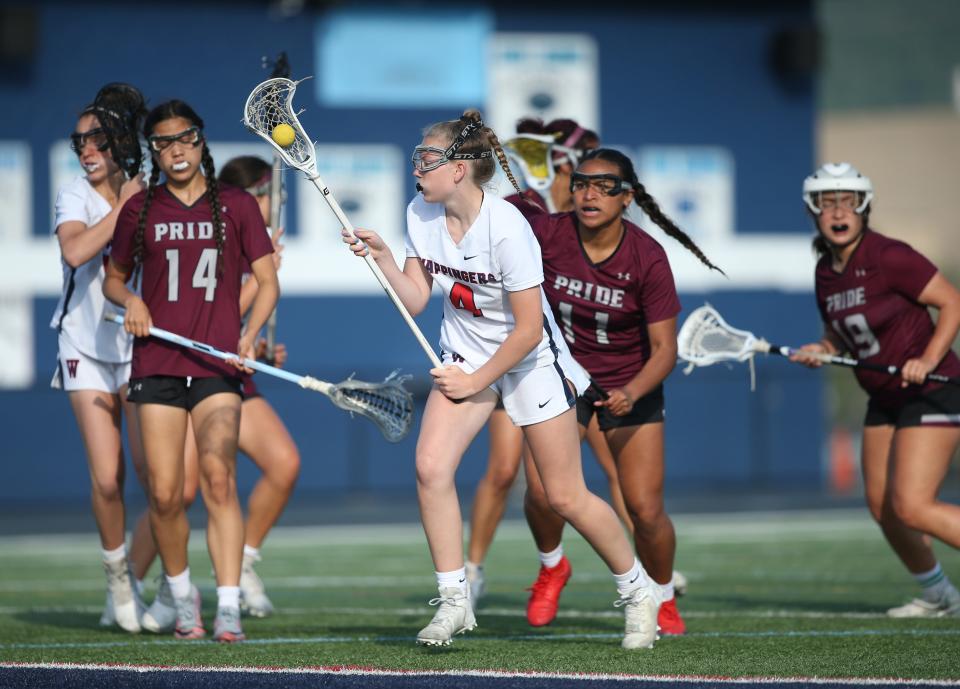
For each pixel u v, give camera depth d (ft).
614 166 64.44
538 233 67.62
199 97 188.75
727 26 202.90
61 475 178.50
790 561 110.63
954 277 378.32
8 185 184.75
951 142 412.98
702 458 194.29
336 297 190.08
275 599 88.07
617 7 199.82
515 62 197.47
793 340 201.87
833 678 52.95
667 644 62.80
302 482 183.42
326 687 51.49
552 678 52.90
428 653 60.13
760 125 203.62
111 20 187.21
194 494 75.87
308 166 59.67
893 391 73.82
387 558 118.11
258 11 190.29
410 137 194.18
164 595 68.59
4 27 181.27
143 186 69.51
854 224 72.90
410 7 193.88
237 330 67.21
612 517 60.08
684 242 68.85
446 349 60.13
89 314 71.36
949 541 70.74
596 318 67.87
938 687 50.96
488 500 79.20
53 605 84.99
